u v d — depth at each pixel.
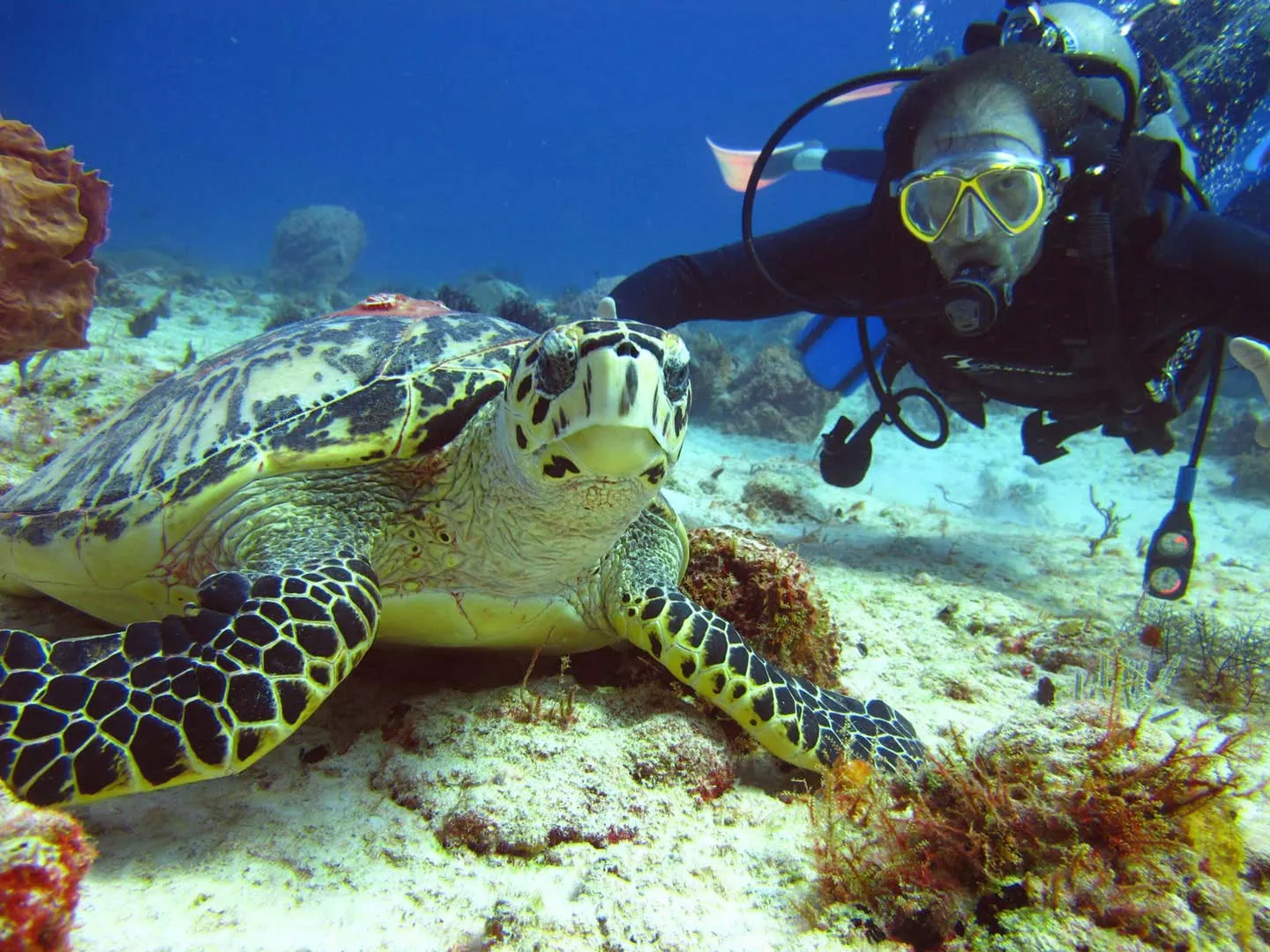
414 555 0.73
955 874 0.53
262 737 0.56
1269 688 0.88
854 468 1.31
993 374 1.14
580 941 0.51
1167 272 0.98
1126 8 1.59
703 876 0.58
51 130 25.17
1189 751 0.53
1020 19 1.06
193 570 0.74
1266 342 0.97
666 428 0.63
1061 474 2.53
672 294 1.17
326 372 0.78
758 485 1.61
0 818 0.39
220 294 4.02
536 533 0.69
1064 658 0.94
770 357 2.78
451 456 0.73
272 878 0.55
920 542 1.45
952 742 0.76
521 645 0.78
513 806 0.60
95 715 0.52
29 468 1.13
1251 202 1.55
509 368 0.80
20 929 0.36
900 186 0.97
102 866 0.54
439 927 0.52
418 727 0.67
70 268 1.21
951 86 0.96
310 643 0.59
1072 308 1.03
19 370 1.35
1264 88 1.52
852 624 1.01
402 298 0.99
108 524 0.72
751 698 0.69
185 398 0.81
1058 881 0.49
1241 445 2.72
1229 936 0.46
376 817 0.61
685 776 0.65
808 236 1.16
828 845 0.57
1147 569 1.12
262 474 0.72
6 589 0.83
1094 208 0.96
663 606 0.73
